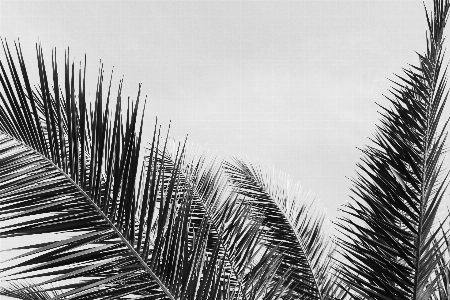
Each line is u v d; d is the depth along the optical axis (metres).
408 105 2.44
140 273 1.69
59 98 1.66
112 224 1.66
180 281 1.74
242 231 3.51
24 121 1.63
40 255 1.50
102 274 1.62
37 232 1.54
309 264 3.91
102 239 1.64
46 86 1.66
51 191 1.61
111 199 1.72
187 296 1.75
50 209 1.59
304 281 3.80
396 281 2.27
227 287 2.14
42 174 1.62
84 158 1.66
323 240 4.04
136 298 1.72
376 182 2.33
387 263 2.29
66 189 1.64
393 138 2.39
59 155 1.65
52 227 1.57
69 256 1.56
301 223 4.21
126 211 1.67
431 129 2.33
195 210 3.81
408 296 2.24
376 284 2.33
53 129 1.66
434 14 2.54
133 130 1.68
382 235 2.33
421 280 2.21
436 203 2.17
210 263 1.87
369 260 2.34
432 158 2.27
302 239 4.07
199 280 1.92
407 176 2.29
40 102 1.86
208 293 1.86
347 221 2.40
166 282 1.71
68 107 1.66
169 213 1.81
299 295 3.71
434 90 2.43
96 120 1.69
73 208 1.63
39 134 1.64
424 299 2.23
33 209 1.56
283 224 4.20
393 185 2.27
